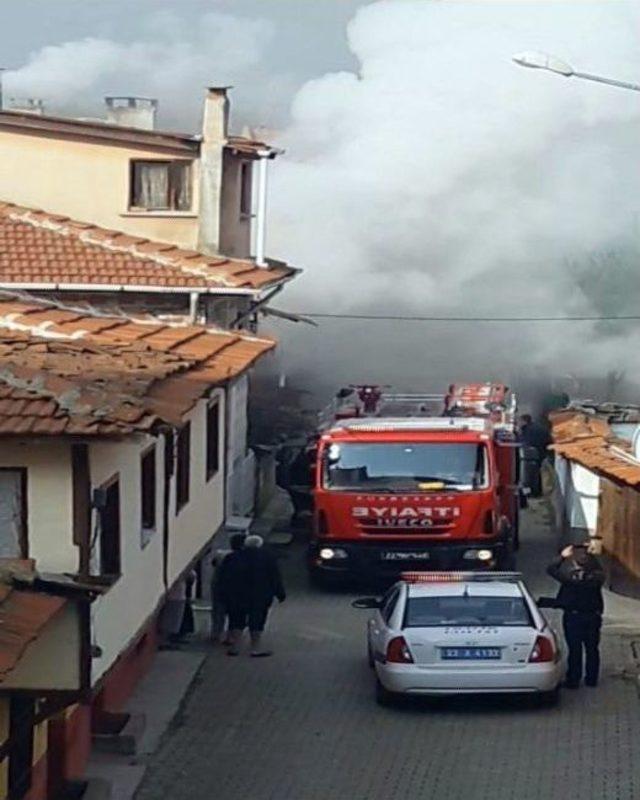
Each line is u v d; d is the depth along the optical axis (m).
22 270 30.52
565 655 21.78
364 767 17.39
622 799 16.14
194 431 23.20
